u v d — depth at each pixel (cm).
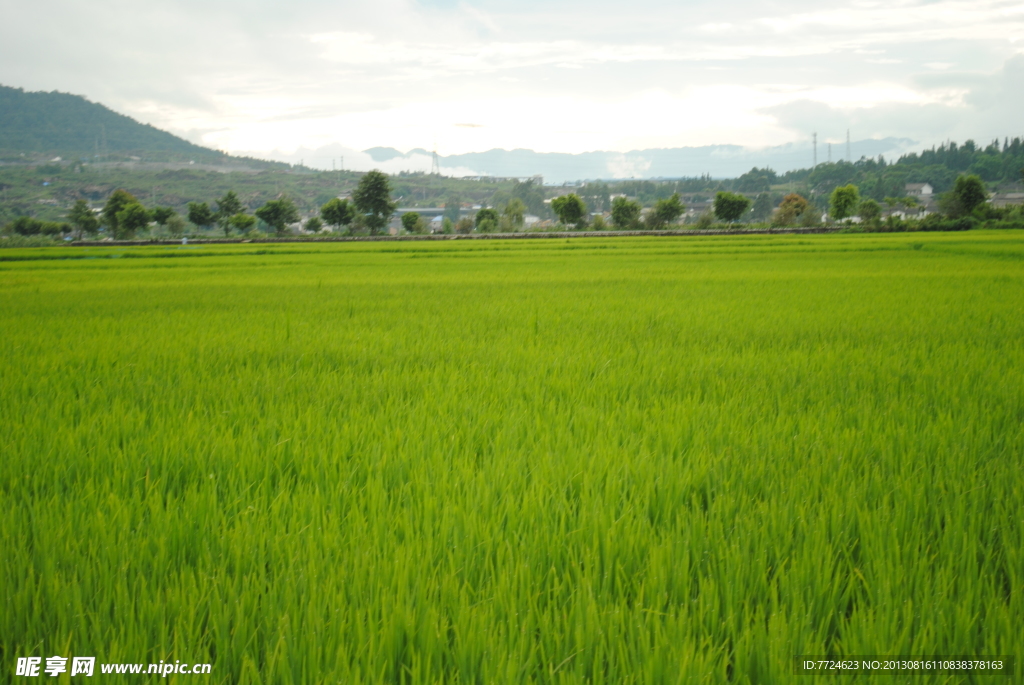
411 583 257
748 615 226
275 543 286
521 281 2014
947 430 448
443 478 362
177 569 278
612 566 268
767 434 447
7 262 3725
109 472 395
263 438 455
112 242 6719
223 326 1116
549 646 217
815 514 316
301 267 3136
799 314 1149
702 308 1254
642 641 212
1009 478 356
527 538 293
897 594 245
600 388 606
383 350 845
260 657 223
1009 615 228
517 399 567
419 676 204
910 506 323
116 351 859
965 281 1750
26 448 430
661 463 376
